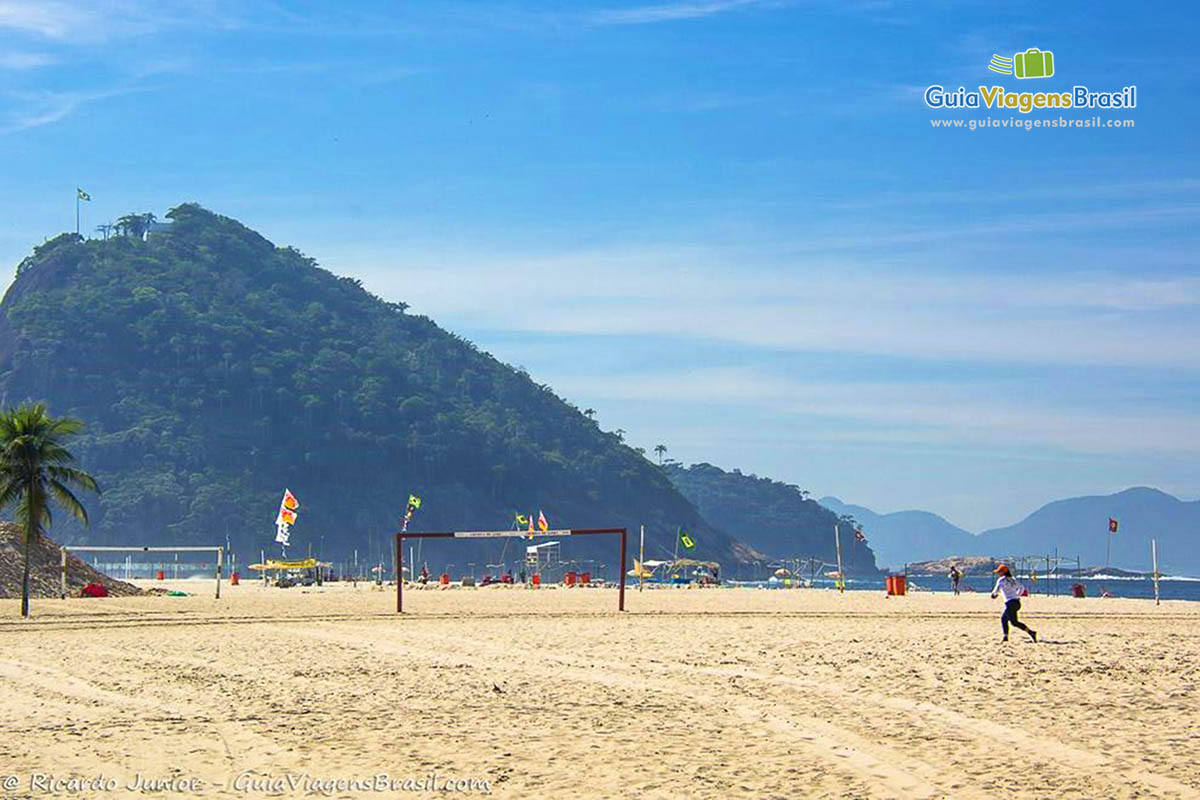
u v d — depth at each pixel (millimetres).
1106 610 49562
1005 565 30094
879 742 15914
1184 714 17797
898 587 69938
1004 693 20125
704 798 13008
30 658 27594
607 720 17844
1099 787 13273
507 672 24078
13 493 46031
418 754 15406
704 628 36344
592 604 55844
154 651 29250
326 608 51906
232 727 17422
